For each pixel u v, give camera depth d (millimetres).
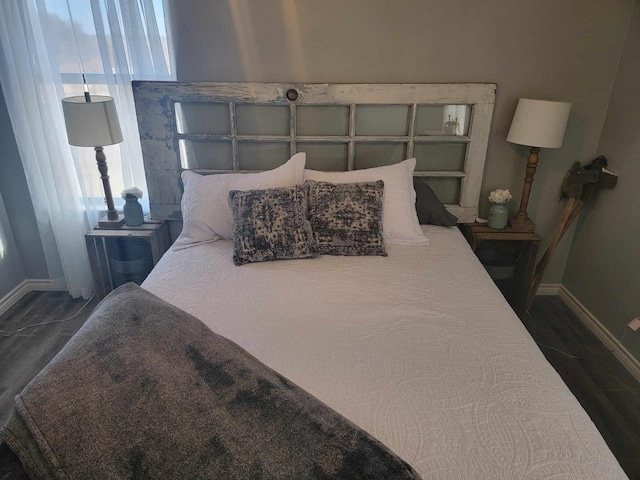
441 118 2641
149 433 1040
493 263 2781
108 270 2832
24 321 2730
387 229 2334
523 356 1474
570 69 2537
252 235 2121
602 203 2639
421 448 1109
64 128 2617
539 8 2410
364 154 2721
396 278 1993
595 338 2643
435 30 2457
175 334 1348
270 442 1034
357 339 1547
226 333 1578
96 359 1223
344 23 2439
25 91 2469
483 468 1062
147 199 2883
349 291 1879
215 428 1059
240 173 2576
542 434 1163
